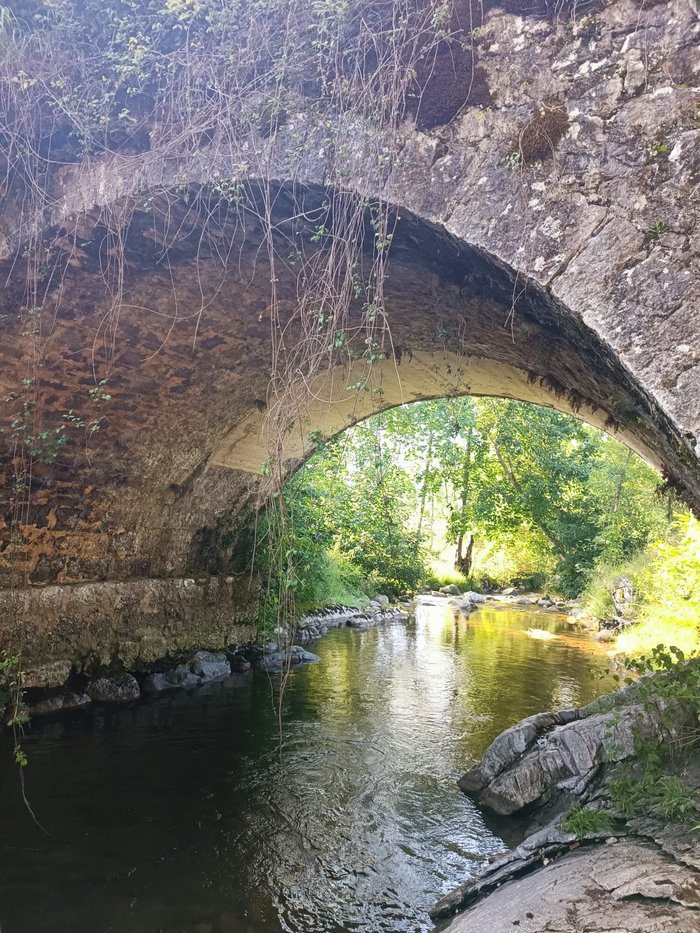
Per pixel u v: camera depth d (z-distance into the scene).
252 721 6.78
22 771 5.25
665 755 4.01
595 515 18.30
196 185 3.94
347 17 3.54
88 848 4.13
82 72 4.27
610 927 2.59
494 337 4.63
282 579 4.39
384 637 11.78
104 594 7.62
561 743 4.74
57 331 5.22
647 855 3.12
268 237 3.90
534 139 3.13
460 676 8.71
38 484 6.39
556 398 6.25
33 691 6.70
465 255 3.43
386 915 3.59
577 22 3.11
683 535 11.42
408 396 7.47
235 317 5.41
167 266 4.74
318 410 7.52
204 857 4.10
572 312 3.00
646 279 2.87
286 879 3.91
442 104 3.35
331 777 5.38
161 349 5.77
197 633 8.95
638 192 2.93
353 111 3.53
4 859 3.95
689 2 2.91
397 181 3.41
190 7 3.96
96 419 6.31
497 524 20.05
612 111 3.01
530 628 13.45
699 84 2.88
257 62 3.82
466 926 3.09
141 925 3.41
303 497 11.40
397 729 6.54
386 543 17.69
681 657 4.36
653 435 3.91
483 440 19.77
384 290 4.36
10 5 4.35
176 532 8.49
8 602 6.51
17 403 5.74
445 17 3.31
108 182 4.23
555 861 3.53
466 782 5.20
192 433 7.32
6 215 4.57
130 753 5.77
